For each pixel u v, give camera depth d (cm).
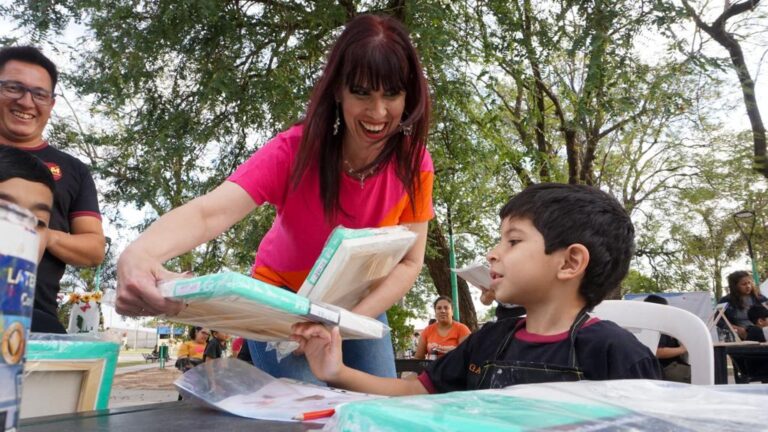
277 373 165
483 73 657
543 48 643
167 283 95
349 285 134
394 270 163
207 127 587
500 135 751
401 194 173
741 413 50
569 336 123
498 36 668
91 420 78
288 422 76
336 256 121
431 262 942
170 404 97
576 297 128
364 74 140
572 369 116
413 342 953
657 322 187
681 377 414
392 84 143
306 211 164
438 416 43
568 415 46
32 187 124
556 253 124
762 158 1084
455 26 643
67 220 214
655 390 61
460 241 1104
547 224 125
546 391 58
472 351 138
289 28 598
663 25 578
